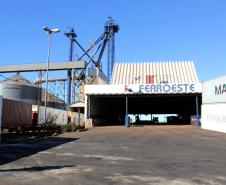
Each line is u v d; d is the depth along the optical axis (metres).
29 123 38.22
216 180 10.66
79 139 29.44
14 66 70.62
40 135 35.34
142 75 63.41
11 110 33.47
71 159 15.80
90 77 72.31
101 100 65.50
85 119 54.50
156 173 11.91
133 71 65.06
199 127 51.34
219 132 39.38
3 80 71.06
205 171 12.34
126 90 53.94
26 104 37.69
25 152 19.02
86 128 51.22
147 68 65.75
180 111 81.75
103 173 11.92
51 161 15.12
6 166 13.61
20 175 11.53
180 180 10.64
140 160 15.37
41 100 64.19
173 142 25.73
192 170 12.55
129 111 82.44
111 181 10.48
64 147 22.00
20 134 36.16
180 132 39.44
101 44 86.69
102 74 78.69
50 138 30.84
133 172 12.12
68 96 71.56
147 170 12.55
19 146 22.94
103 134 36.69
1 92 57.34
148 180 10.63
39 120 41.97
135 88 53.69
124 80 62.66
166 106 79.00
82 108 62.44
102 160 15.41
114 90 54.41
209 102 46.38
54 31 39.25
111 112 76.88
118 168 13.03
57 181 10.48
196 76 62.16
